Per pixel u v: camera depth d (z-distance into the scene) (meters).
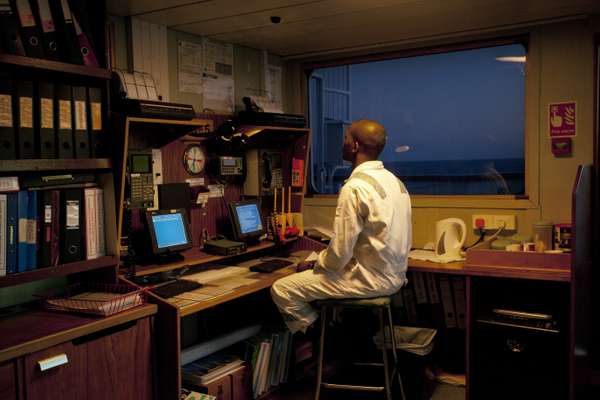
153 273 2.77
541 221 3.28
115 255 2.41
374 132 2.88
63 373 1.97
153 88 2.94
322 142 4.45
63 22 2.24
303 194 3.78
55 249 2.21
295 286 2.83
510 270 2.84
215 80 3.59
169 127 2.91
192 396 2.54
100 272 2.51
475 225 3.59
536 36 3.40
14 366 1.82
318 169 4.40
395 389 3.19
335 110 4.62
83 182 2.35
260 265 3.21
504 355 2.93
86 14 2.39
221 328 3.50
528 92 3.46
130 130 2.82
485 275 2.89
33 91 2.15
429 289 3.65
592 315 3.38
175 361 2.30
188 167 3.20
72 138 2.28
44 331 1.98
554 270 2.78
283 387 3.29
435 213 3.76
